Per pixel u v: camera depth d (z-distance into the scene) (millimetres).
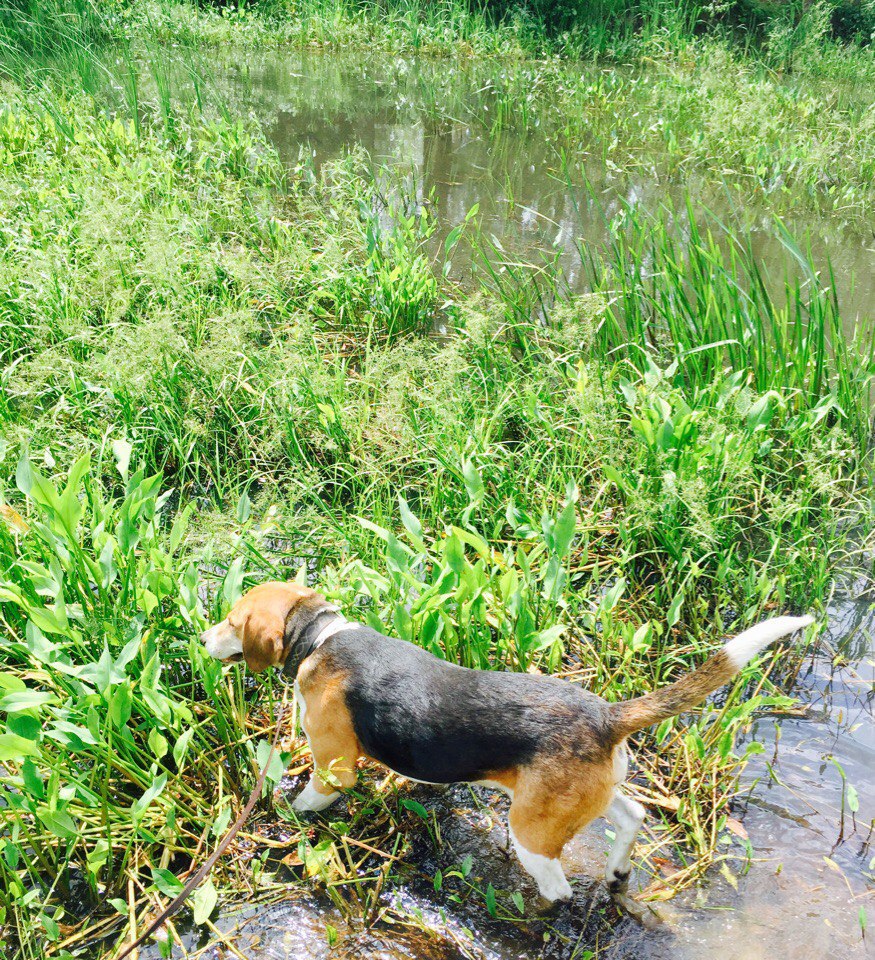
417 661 1152
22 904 1054
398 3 6707
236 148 3469
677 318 2225
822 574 1609
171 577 1333
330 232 2854
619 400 2020
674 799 1275
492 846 1221
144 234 2465
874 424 2115
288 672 1221
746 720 1393
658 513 1676
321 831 1238
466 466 1567
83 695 1175
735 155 3936
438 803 1279
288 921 1120
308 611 1212
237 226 2871
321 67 5684
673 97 4609
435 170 3795
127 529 1332
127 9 6184
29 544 1389
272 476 1912
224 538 1524
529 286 2666
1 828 1177
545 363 2188
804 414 1953
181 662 1420
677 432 1754
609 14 6586
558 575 1406
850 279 2883
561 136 4336
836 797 1286
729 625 1600
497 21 6633
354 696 1146
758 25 6629
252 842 1219
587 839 1227
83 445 1837
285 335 2406
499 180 3699
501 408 1923
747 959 1076
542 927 1119
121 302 2154
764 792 1294
